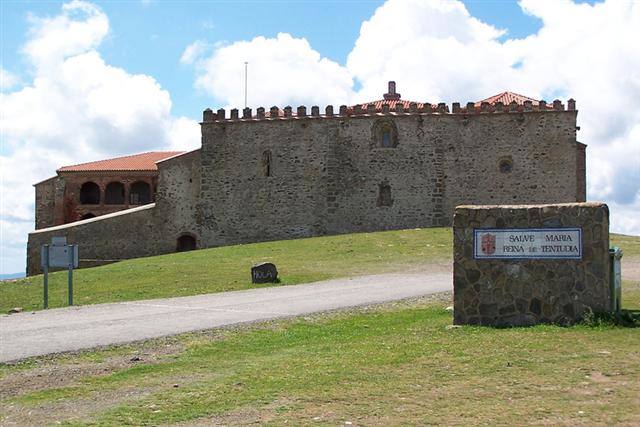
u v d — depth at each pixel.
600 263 14.33
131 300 24.02
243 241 52.50
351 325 16.72
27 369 12.26
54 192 66.69
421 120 50.91
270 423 8.65
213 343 14.56
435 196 50.50
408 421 8.47
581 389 9.55
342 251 39.56
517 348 12.30
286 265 34.22
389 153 51.19
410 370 11.15
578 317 14.41
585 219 14.45
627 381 9.85
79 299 26.36
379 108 51.75
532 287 14.77
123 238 52.78
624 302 17.73
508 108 49.94
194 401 9.92
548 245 14.68
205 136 53.44
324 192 51.66
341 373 11.17
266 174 52.53
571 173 48.97
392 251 38.84
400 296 21.95
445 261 34.81
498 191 49.88
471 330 14.48
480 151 50.22
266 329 16.22
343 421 8.59
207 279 29.42
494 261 15.08
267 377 11.23
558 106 49.38
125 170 66.00
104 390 10.84
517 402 9.08
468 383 10.17
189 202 53.56
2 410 9.75
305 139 52.12
